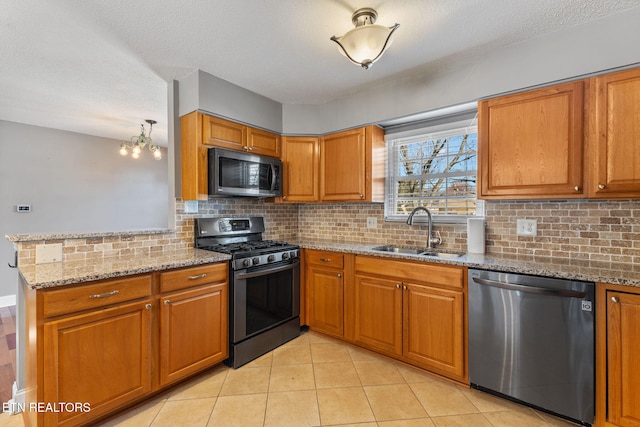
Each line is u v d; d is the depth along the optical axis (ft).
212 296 6.87
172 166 8.04
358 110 8.99
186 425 5.32
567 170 5.79
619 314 4.75
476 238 7.37
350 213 10.25
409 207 9.16
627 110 5.24
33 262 5.74
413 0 5.00
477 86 6.85
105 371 5.18
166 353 5.99
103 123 12.45
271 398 6.08
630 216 5.87
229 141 8.24
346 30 5.87
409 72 7.64
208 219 8.60
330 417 5.53
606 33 5.45
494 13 5.34
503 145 6.49
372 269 7.66
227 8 5.20
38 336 4.50
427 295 6.77
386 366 7.30
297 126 9.84
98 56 6.88
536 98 6.13
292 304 8.79
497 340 5.86
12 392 6.16
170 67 7.40
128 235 6.98
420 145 8.99
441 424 5.34
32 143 12.66
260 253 7.79
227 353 7.21
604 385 4.90
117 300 5.32
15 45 6.42
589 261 6.20
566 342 5.17
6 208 12.07
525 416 5.55
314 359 7.66
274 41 6.26
